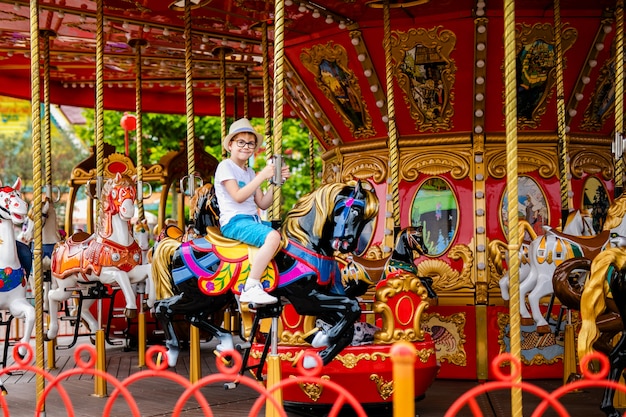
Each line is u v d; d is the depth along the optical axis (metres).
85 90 15.93
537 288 7.82
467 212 9.22
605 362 3.75
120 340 12.91
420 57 8.97
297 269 6.28
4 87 14.72
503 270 8.79
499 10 8.55
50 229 11.20
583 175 9.51
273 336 6.11
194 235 8.62
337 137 10.20
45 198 11.25
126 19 10.43
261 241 6.27
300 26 9.20
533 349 8.91
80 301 9.66
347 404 6.85
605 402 6.02
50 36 11.34
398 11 8.63
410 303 6.93
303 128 24.12
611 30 8.67
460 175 9.26
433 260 9.22
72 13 10.16
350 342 6.37
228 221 6.48
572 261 6.64
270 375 5.99
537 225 9.25
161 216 13.94
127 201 9.25
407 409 3.25
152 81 15.02
